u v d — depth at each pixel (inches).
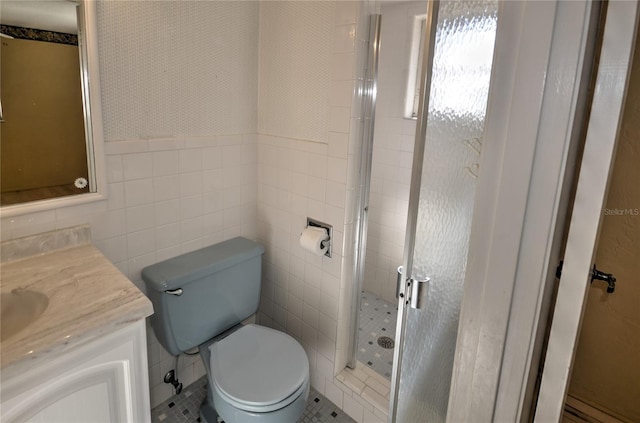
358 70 58.0
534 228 21.3
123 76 54.5
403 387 33.0
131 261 60.4
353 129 60.1
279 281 77.2
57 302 41.4
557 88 19.4
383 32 86.1
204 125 65.5
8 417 35.1
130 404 44.3
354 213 64.7
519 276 22.3
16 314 43.0
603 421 56.2
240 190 73.7
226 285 66.3
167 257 64.7
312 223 68.3
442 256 27.8
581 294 22.7
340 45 58.7
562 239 22.3
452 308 28.0
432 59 25.7
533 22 19.3
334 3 58.3
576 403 58.5
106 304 41.6
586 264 22.1
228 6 64.7
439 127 26.2
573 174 21.3
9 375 33.8
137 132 57.5
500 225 22.3
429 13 25.3
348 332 71.7
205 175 67.3
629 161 45.9
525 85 20.1
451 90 25.1
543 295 22.3
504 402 24.9
